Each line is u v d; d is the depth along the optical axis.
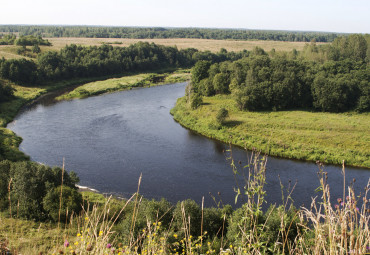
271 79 61.41
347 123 48.91
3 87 65.50
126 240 14.19
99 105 65.44
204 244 12.28
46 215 21.80
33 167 25.38
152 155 40.00
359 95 56.47
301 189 30.98
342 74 61.56
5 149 38.22
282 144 42.19
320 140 42.97
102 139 45.31
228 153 41.09
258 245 4.86
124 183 32.09
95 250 4.68
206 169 36.00
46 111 60.16
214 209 20.05
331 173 35.28
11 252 4.82
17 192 23.38
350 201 3.51
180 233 14.91
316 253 3.82
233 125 49.78
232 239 11.70
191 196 29.83
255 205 5.47
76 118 55.53
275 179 33.38
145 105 66.31
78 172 34.38
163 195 29.92
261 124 49.25
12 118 54.91
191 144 44.44
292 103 60.28
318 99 56.88
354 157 38.53
